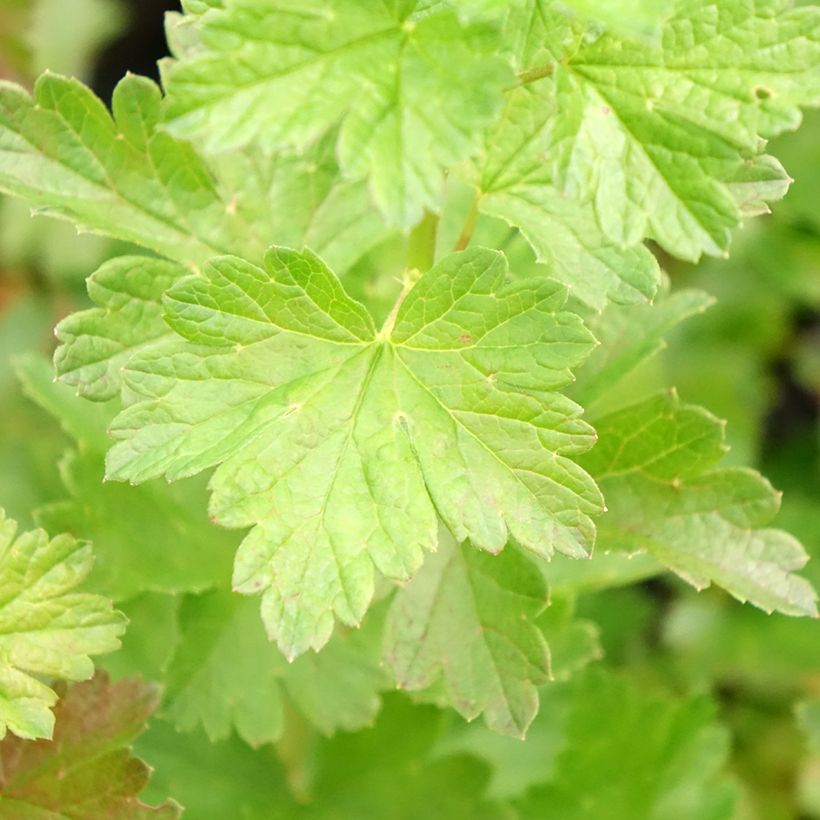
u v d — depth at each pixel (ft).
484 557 1.56
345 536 1.47
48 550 1.51
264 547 1.47
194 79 1.41
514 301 1.48
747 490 1.56
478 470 1.48
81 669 1.51
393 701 1.74
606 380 1.61
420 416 1.49
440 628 1.55
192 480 1.68
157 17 2.41
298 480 1.48
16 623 1.51
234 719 1.64
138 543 1.65
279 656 1.65
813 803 2.15
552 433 1.48
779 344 2.42
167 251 1.54
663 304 1.63
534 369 1.48
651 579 2.35
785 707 2.24
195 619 1.65
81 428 1.66
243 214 1.56
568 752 1.79
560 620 1.66
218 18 1.41
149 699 1.56
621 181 1.46
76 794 1.55
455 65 1.41
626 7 1.42
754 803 2.18
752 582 1.55
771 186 1.46
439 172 1.41
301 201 1.57
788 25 1.45
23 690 1.50
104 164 1.54
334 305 1.49
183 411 1.48
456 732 1.85
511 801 1.79
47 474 1.83
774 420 2.55
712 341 2.37
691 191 1.46
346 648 1.66
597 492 1.48
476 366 1.49
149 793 1.71
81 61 2.34
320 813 1.75
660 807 1.79
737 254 2.35
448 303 1.48
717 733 1.82
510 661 1.55
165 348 1.48
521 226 1.52
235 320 1.48
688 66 1.46
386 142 1.41
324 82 1.41
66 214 1.52
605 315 1.62
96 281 1.52
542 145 1.52
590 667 1.81
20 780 1.55
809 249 2.31
